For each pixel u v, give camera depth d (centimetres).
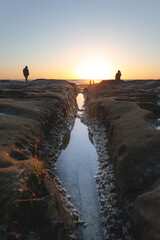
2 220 343
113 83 4194
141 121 980
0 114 1082
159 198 427
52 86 3170
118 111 1335
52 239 368
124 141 795
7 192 400
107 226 576
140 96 2186
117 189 666
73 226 521
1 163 520
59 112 1734
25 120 1016
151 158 620
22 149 691
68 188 796
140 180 566
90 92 3919
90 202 709
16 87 2703
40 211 405
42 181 513
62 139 1361
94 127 1709
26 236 346
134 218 448
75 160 1076
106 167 909
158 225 358
